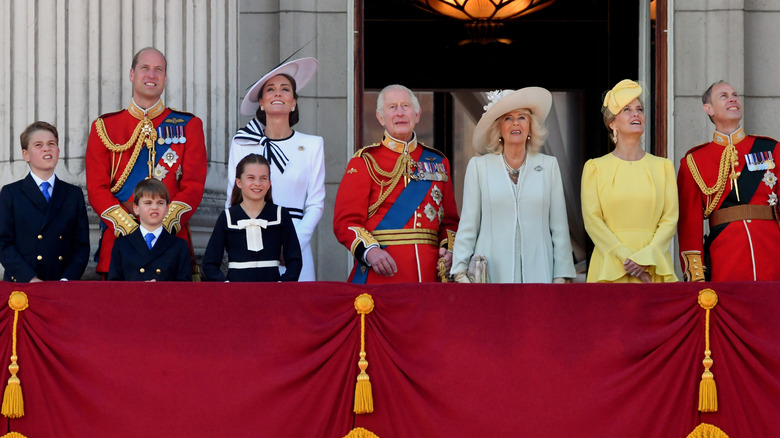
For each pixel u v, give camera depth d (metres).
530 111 27.59
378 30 57.78
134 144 28.69
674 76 36.78
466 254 27.17
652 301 24.02
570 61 56.81
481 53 57.47
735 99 28.50
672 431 23.72
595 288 24.06
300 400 23.73
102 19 32.88
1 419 23.61
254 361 23.81
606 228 27.03
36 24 32.81
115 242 26.84
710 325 23.91
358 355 23.98
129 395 23.69
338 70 36.59
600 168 27.48
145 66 28.84
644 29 37.41
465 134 57.62
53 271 27.31
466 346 23.91
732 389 23.70
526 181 27.39
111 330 23.88
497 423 23.69
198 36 33.72
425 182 28.28
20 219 27.31
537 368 23.83
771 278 27.66
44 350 23.77
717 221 28.27
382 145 28.48
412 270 27.58
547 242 27.27
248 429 23.64
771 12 37.16
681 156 36.53
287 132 29.58
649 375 23.80
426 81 57.84
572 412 23.70
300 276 28.48
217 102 33.88
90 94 32.56
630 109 27.48
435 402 23.78
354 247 27.16
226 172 33.81
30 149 27.61
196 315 23.97
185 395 23.72
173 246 26.75
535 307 24.02
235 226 26.81
